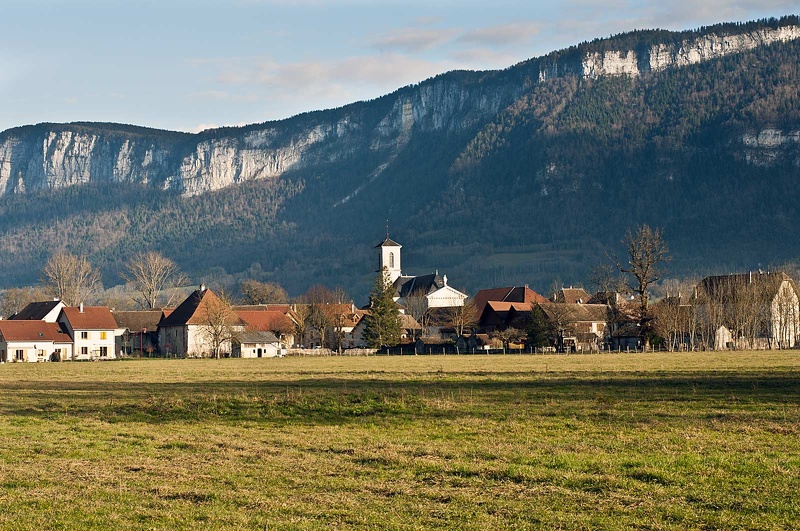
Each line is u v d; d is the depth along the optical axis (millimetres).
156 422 45688
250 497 26438
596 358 113562
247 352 164875
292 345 188000
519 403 48844
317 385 66188
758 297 159500
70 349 161375
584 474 28281
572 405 47219
